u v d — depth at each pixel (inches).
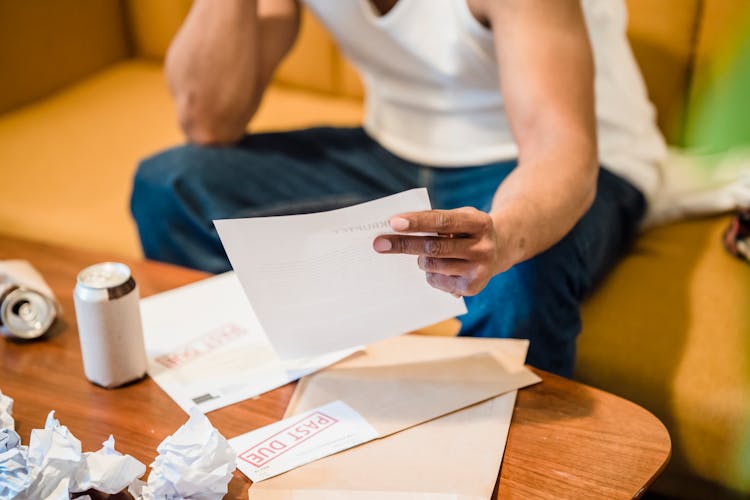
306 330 35.7
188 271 46.4
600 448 32.8
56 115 77.1
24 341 39.9
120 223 61.6
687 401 45.3
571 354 46.2
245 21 57.9
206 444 29.5
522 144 43.4
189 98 58.6
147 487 29.6
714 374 45.6
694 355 46.9
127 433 33.8
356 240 32.9
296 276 33.8
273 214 55.9
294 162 59.3
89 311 35.1
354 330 36.4
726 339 47.7
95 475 29.7
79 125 75.2
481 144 55.6
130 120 76.3
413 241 32.5
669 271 53.9
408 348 39.0
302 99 80.3
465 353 38.6
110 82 84.0
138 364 36.7
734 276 52.9
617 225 53.3
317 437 33.1
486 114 54.8
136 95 81.2
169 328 40.8
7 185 65.5
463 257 33.2
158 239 56.6
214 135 59.3
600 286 52.7
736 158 59.7
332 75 80.0
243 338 40.0
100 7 84.9
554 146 41.4
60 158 69.6
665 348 47.4
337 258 33.4
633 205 55.4
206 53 57.7
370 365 37.7
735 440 44.5
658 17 62.9
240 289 44.0
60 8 80.6
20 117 76.8
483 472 31.0
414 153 58.2
